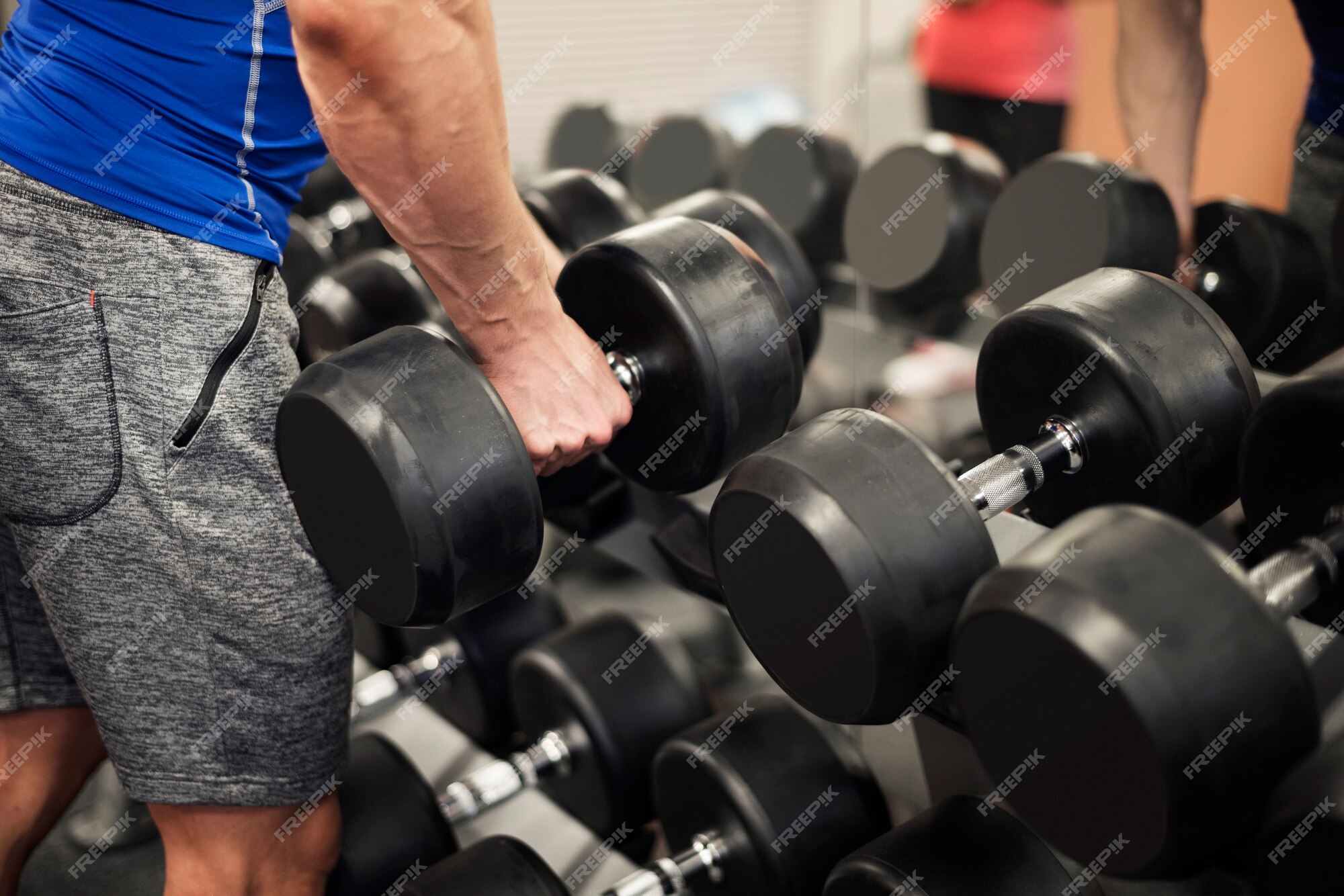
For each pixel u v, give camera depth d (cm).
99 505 88
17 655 104
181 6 81
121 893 136
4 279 84
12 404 86
